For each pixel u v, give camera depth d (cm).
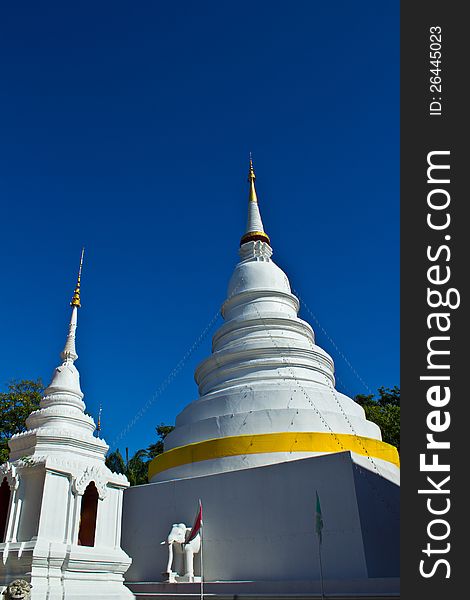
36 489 1327
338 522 1283
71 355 1766
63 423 1538
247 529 1406
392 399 4003
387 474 1464
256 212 2608
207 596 1266
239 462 1549
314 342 2188
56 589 1203
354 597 1105
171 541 1423
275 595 1192
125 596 1335
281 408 1655
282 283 2255
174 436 1808
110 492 1478
